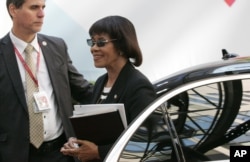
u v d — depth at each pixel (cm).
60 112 284
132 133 205
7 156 273
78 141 227
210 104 214
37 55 287
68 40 408
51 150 282
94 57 241
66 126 285
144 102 219
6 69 278
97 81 260
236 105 215
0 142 276
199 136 208
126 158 200
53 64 290
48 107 278
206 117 212
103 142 225
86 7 409
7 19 393
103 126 221
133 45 235
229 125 211
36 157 279
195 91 216
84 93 316
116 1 415
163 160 203
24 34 281
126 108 226
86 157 227
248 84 216
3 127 276
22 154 273
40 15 280
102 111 219
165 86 229
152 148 204
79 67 412
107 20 236
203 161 205
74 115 232
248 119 212
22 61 282
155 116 209
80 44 411
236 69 222
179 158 204
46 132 279
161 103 212
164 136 207
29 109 276
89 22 411
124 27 235
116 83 235
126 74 234
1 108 276
